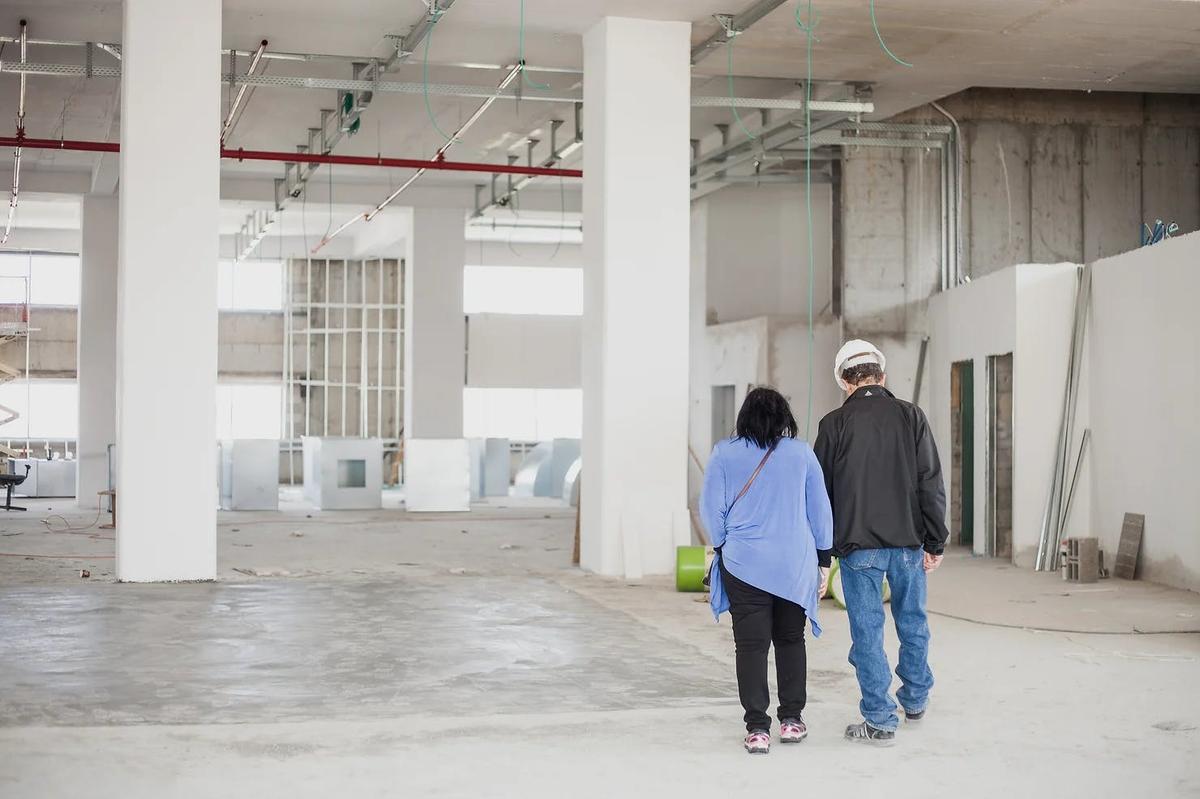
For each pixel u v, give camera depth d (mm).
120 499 10695
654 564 11727
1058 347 12758
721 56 13883
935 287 16641
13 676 6754
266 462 20734
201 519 10859
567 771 4871
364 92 15219
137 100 10703
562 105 17359
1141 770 4922
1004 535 13766
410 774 4820
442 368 23375
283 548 14320
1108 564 12062
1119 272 11961
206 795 4531
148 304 10711
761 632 5160
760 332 18344
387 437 31031
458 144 20062
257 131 18984
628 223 11859
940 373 15586
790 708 5277
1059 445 12594
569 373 32000
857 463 5312
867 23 12562
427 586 10719
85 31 13219
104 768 4887
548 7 11719
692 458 20812
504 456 24656
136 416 10703
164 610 9188
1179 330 10867
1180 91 15430
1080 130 16609
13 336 23797
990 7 11977
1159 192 16734
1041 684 6629
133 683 6590
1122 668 7098
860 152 16625
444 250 23438
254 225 27359
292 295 30922
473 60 14141
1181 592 10617
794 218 20453
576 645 7852
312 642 7895
